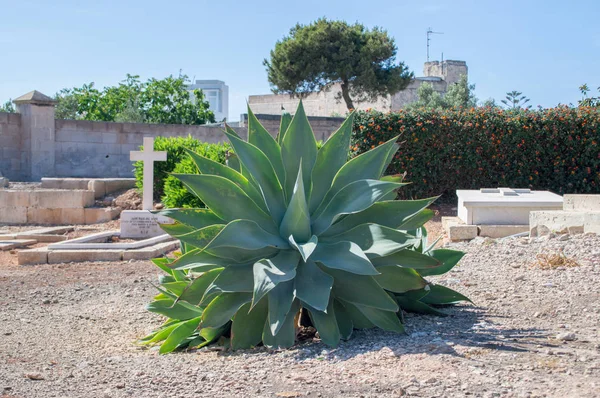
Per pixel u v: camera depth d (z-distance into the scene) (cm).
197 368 419
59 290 807
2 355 485
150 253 1066
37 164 2148
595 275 632
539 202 1048
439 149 1402
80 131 2241
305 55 3531
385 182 466
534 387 329
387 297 459
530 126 1388
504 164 1405
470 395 325
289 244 466
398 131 1389
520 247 845
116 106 3722
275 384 369
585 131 1389
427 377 357
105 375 413
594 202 977
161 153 1382
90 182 1677
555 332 444
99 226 1495
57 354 489
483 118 1402
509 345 414
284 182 509
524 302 547
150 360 456
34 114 2139
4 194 1562
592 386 326
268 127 2641
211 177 479
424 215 507
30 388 385
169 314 514
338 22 3616
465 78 3712
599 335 430
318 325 455
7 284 852
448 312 530
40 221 1566
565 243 829
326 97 4494
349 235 474
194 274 568
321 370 391
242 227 450
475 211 1064
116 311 677
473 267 741
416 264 467
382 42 3594
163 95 3759
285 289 452
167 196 1362
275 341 462
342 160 512
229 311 459
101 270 965
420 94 3753
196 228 488
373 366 389
